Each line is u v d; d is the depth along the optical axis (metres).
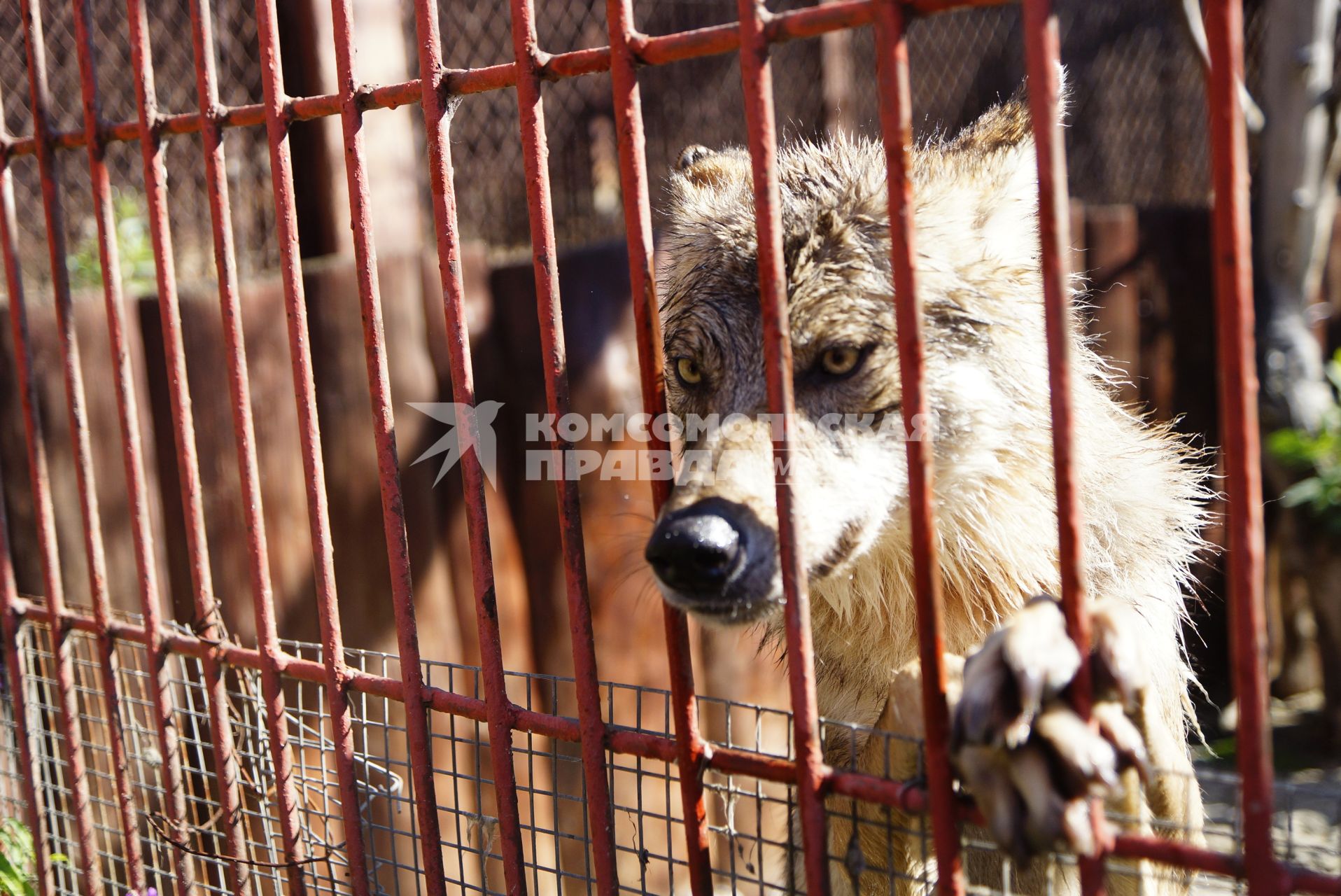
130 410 2.40
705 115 6.43
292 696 3.94
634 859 4.73
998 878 2.54
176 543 4.02
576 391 4.73
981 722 1.45
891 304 2.65
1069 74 7.09
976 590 2.84
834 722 1.70
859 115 6.95
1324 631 5.95
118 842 3.49
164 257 2.29
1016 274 2.90
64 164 4.84
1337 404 6.36
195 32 2.15
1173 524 2.96
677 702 1.76
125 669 2.88
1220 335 1.27
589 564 4.77
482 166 5.79
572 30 5.98
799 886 2.90
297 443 4.11
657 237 5.58
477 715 2.01
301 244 4.38
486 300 4.59
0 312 3.76
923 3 1.42
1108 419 2.99
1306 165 5.88
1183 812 1.96
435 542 4.38
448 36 5.64
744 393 2.60
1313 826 3.75
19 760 3.39
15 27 4.62
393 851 2.19
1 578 2.81
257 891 2.95
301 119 2.06
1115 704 1.52
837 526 2.44
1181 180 7.63
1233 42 1.22
